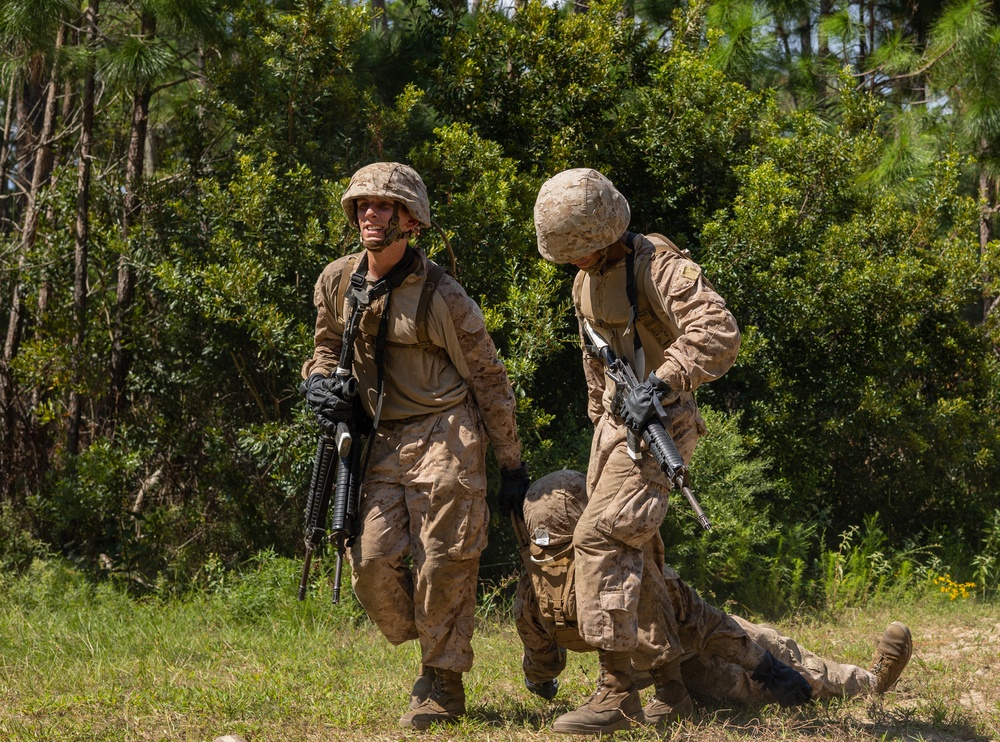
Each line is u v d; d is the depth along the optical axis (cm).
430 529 1520
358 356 1584
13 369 3409
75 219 3462
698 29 4138
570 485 1562
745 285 3584
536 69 3653
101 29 3875
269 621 2655
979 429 4016
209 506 3388
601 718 1516
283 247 3112
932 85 5312
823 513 3716
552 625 1577
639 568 1490
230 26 3547
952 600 3366
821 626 2942
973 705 1877
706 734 1516
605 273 1522
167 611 2767
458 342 1548
